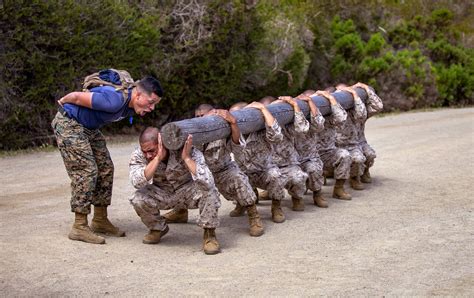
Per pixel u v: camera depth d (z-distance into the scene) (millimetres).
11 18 11828
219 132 6223
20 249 5957
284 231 6953
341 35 24469
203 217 6043
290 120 7348
